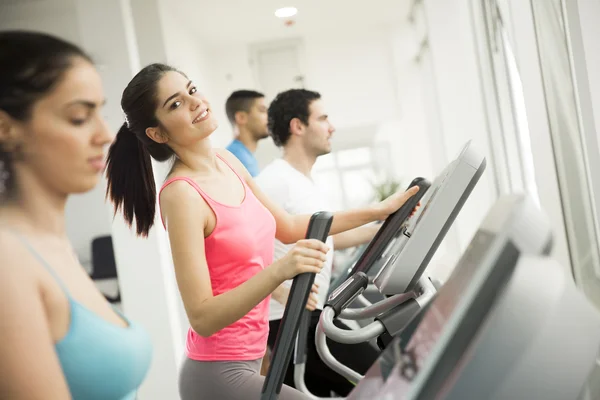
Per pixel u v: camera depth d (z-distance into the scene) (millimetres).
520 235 698
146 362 826
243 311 1198
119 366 759
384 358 811
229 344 1432
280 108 2555
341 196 8242
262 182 2432
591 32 2178
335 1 6914
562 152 2453
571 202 2432
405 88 8164
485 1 3953
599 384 2049
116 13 4527
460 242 4883
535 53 2484
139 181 1540
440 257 5691
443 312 710
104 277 6020
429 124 7434
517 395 657
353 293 1384
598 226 2320
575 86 2225
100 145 742
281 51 8305
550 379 663
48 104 694
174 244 1361
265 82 8344
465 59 4996
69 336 717
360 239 2293
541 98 2467
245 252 1463
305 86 8305
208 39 7816
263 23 7457
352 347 2195
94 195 6297
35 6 4719
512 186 3998
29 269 671
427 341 700
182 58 6523
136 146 1524
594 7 2170
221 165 1562
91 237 6332
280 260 1105
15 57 677
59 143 703
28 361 632
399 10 7590
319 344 1516
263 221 1564
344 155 8297
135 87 1454
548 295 678
